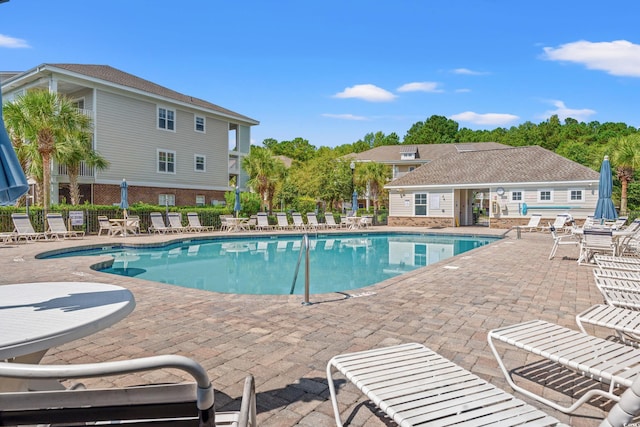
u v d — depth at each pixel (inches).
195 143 1040.2
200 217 858.8
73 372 44.3
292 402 111.3
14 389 77.6
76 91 890.7
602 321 130.8
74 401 45.7
